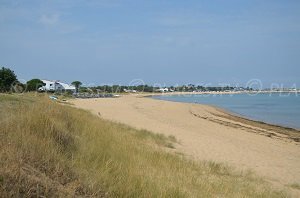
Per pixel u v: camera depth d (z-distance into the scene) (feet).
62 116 36.94
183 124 106.22
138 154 34.55
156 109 172.55
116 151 31.12
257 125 126.72
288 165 56.49
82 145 28.19
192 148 60.80
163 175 29.35
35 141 21.26
